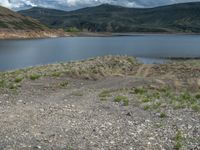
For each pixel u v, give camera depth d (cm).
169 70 4994
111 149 1420
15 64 7919
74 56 10238
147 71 4969
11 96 2583
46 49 13675
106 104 2358
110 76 4106
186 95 2789
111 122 1845
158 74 4597
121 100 2509
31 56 10319
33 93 2777
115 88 3228
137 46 16075
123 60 5919
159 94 2844
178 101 2519
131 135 1611
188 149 1430
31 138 1539
